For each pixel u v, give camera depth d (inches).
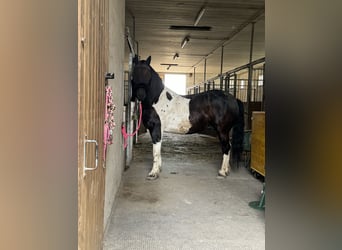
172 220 111.5
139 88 163.6
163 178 172.9
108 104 82.4
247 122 267.6
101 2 71.6
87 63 52.5
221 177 175.3
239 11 238.1
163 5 226.7
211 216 116.3
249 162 203.0
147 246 90.6
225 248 90.8
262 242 95.0
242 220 112.9
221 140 179.2
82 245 49.0
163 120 176.2
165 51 412.2
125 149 189.3
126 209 121.7
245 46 366.3
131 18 261.7
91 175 58.3
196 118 179.0
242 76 605.0
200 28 292.4
